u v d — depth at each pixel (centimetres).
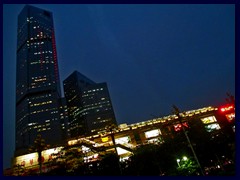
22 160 7756
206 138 4834
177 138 4891
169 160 4619
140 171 4622
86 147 6469
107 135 7850
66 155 5769
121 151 6888
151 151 4753
